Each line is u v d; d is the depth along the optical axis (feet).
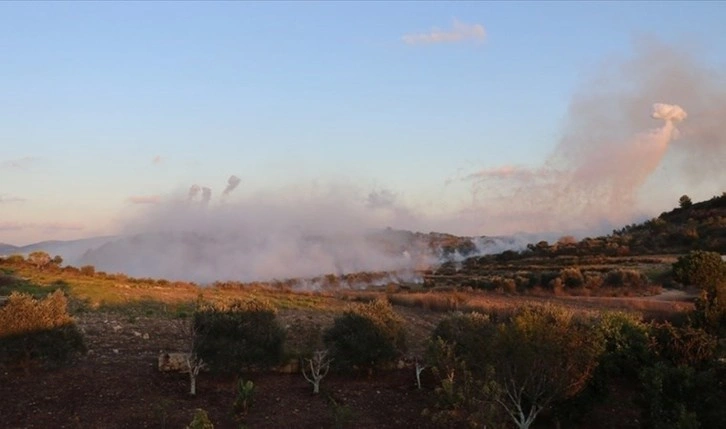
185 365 77.05
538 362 60.18
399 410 70.23
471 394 60.08
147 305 131.54
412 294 185.57
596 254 291.38
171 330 101.24
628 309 129.18
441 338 77.56
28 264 200.44
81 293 136.56
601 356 71.00
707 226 291.17
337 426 63.26
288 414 66.74
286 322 116.16
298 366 81.41
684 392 56.85
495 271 291.38
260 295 177.78
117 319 108.37
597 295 178.29
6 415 61.00
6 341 70.18
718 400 56.59
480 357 64.80
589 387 67.26
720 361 68.80
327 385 76.74
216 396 70.38
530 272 240.94
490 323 77.97
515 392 60.54
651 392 58.08
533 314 69.46
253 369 78.18
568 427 66.64
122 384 70.74
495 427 55.06
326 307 153.48
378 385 77.92
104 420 61.62
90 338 91.50
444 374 71.00
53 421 60.70
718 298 91.25
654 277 198.39
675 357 74.69
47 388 67.82
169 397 68.59
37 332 71.56
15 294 76.48
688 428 51.29
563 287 193.98
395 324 84.48
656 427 54.65
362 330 81.51
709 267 164.45
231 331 77.00
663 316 109.29
